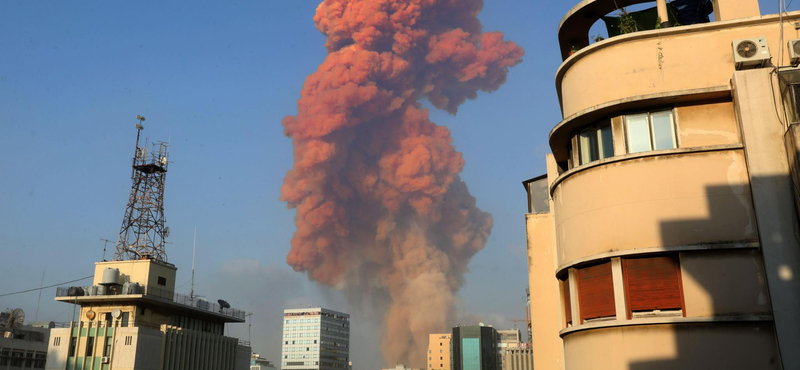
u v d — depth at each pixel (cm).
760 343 1661
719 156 1822
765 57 1836
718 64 1914
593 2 2327
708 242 1766
